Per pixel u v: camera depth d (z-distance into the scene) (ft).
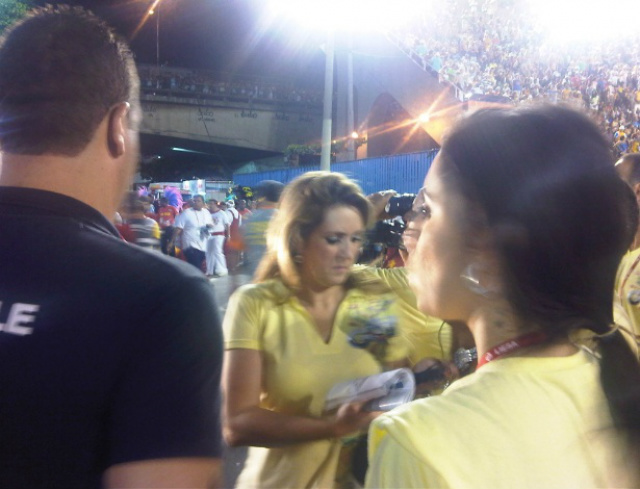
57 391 3.45
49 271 3.67
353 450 6.26
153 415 3.46
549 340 3.28
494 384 3.17
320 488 6.33
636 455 3.22
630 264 8.55
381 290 7.13
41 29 4.06
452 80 79.56
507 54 89.61
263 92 119.44
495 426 3.01
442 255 3.36
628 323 4.30
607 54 84.48
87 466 3.45
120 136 4.21
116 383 3.51
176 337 3.57
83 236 3.82
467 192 3.24
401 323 6.97
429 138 91.76
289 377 6.64
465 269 3.29
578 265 3.17
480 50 90.63
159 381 3.50
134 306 3.57
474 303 3.37
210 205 46.62
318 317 6.93
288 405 6.67
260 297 6.87
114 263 3.71
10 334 3.53
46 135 3.91
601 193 3.19
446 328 5.45
